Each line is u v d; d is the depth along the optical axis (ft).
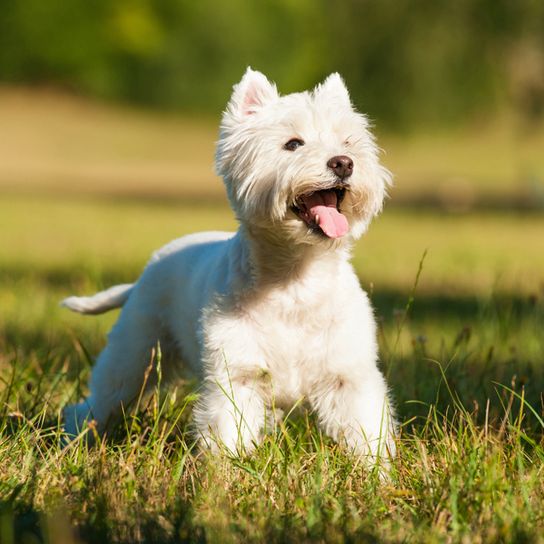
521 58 135.33
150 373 32.12
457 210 147.84
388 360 35.70
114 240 100.53
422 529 21.12
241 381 27.25
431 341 45.47
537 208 144.15
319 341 27.30
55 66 292.40
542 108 139.64
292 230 26.55
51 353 39.29
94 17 290.56
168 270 31.50
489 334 44.88
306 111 27.66
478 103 139.95
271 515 21.91
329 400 27.86
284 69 289.74
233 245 28.14
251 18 288.10
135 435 28.17
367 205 27.61
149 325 31.83
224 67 288.92
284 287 27.14
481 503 22.15
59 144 246.88
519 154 212.02
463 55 131.23
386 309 55.36
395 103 136.98
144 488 23.40
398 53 132.57
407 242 105.09
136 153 243.40
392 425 27.68
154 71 290.56
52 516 21.34
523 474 23.76
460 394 31.65
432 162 220.23
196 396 27.68
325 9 140.15
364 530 21.12
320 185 26.48
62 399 32.91
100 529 20.76
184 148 252.83
